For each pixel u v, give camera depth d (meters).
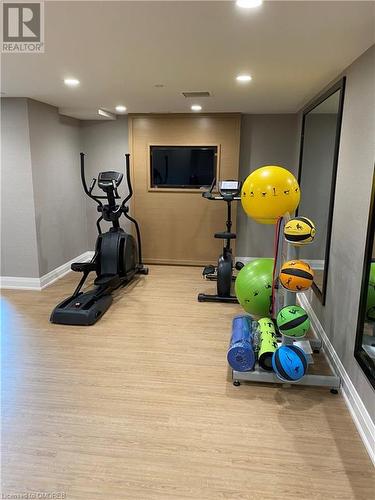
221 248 5.85
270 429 2.26
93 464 1.98
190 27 2.05
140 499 1.78
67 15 1.89
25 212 4.57
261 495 1.80
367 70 2.39
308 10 1.82
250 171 5.64
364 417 2.20
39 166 4.62
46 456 2.03
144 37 2.20
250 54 2.54
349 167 2.70
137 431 2.23
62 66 2.85
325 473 1.94
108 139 5.82
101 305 3.98
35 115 4.46
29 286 4.76
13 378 2.78
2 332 3.54
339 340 2.80
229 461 2.01
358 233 2.45
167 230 5.90
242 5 1.76
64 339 3.41
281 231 3.03
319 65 2.80
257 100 4.32
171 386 2.70
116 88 3.69
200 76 3.19
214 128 5.45
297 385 2.71
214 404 2.50
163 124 5.54
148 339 3.43
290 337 2.56
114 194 5.34
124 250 4.70
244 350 2.66
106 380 2.77
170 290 4.80
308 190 4.34
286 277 2.52
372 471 1.96
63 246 5.38
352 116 2.67
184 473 1.93
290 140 5.48
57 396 2.57
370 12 1.83
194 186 5.70
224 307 4.24
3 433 2.21
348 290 2.62
